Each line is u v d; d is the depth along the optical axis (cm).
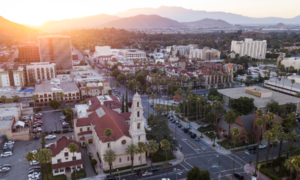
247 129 13225
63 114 16775
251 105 15800
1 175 10000
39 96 19188
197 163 11012
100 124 11944
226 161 11188
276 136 9744
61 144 10669
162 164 10869
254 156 11631
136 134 10544
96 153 11675
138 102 10375
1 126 13038
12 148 12344
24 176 9956
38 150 8988
